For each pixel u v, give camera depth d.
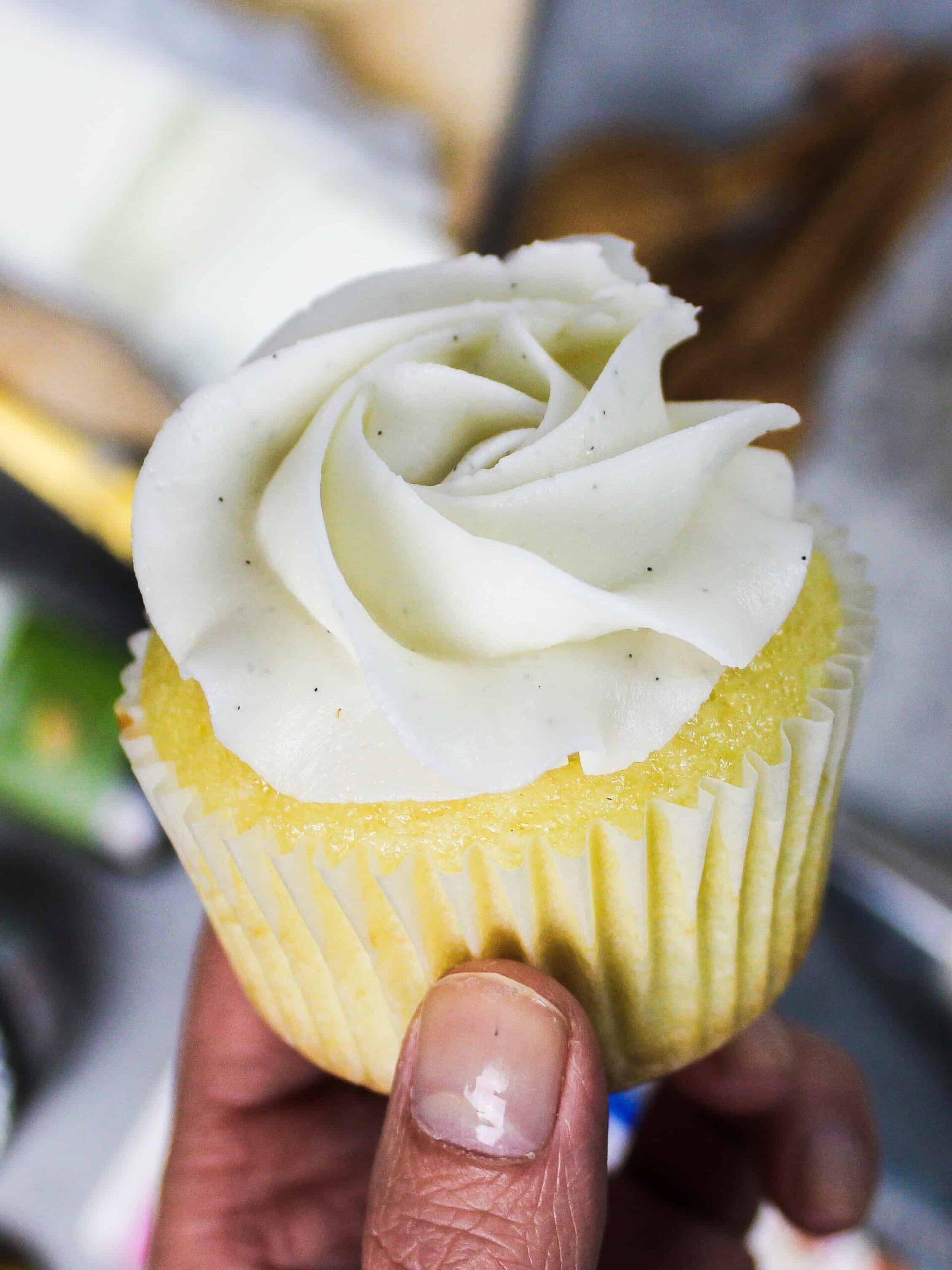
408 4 0.32
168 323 0.29
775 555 0.14
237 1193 0.20
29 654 0.23
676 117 0.36
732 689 0.14
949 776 0.28
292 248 0.30
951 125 0.29
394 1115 0.14
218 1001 0.20
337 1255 0.19
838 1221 0.20
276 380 0.14
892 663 0.30
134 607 0.26
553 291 0.15
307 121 0.31
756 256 0.31
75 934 0.24
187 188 0.30
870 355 0.33
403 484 0.13
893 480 0.31
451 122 0.33
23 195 0.30
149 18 0.31
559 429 0.14
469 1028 0.14
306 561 0.13
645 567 0.14
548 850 0.13
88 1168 0.22
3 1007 0.22
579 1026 0.14
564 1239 0.15
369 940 0.14
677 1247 0.21
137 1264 0.21
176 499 0.14
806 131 0.31
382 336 0.14
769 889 0.14
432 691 0.13
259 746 0.13
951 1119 0.23
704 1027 0.15
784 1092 0.21
